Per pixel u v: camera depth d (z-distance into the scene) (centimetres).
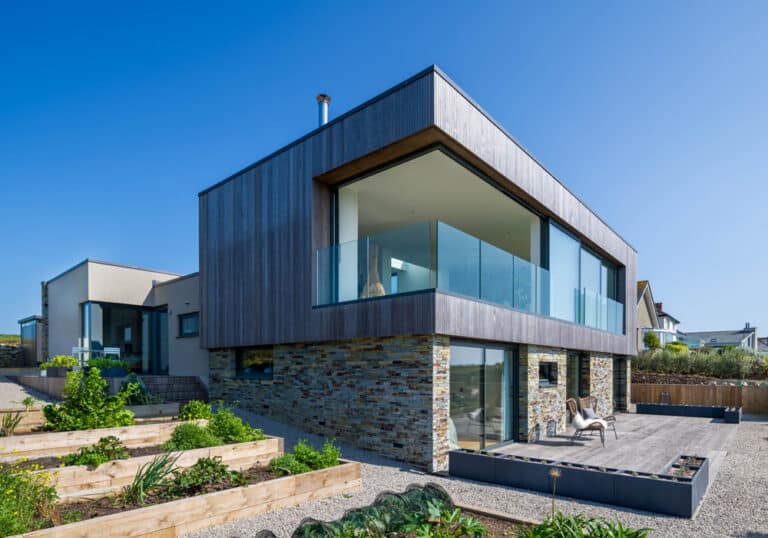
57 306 1875
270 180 1108
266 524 499
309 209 999
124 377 1255
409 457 816
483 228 1448
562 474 637
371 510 434
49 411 750
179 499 500
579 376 1481
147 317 1753
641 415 1678
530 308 1111
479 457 716
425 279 807
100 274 1638
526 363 1066
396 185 1056
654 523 536
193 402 866
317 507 561
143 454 657
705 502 620
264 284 1103
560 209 1260
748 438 1159
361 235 1524
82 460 556
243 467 669
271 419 1098
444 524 416
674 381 2209
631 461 870
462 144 859
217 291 1255
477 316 888
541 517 546
